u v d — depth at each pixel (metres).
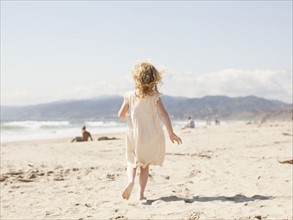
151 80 4.82
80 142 20.70
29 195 5.84
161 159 4.99
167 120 4.88
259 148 13.30
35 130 53.69
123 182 6.77
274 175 7.10
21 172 8.17
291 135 21.14
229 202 4.85
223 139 18.97
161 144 4.96
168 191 5.69
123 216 4.30
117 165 9.16
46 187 6.46
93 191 6.03
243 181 6.52
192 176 7.16
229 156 10.86
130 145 4.98
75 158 11.86
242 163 9.03
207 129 33.19
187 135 23.20
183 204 4.76
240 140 18.03
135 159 4.89
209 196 5.28
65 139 32.03
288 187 5.88
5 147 18.78
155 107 4.89
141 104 4.88
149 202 4.95
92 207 4.90
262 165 8.59
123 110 5.02
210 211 4.37
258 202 4.80
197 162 9.40
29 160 11.38
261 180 6.58
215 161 9.59
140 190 5.14
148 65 4.87
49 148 17.14
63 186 6.52
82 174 7.82
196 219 4.09
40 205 5.16
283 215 4.13
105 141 20.92
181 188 5.94
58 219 4.38
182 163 9.21
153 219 4.14
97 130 55.16
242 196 5.20
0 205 5.22
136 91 4.93
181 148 14.30
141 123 4.86
